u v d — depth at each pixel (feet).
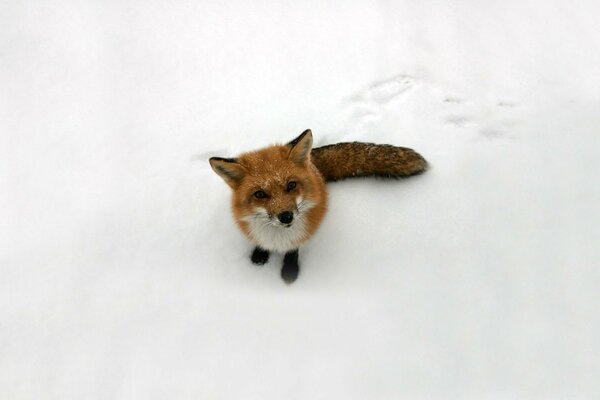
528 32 7.11
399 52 7.05
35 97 6.70
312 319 4.89
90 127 6.42
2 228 5.56
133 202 5.74
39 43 7.26
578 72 6.51
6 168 6.03
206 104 6.64
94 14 7.66
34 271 5.26
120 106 6.64
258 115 6.48
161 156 6.14
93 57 7.14
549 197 5.39
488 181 5.56
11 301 5.08
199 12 7.76
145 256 5.35
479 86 6.53
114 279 5.21
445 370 4.57
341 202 5.52
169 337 4.86
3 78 6.87
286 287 5.10
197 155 6.13
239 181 4.75
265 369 4.66
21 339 4.88
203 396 4.57
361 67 6.91
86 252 5.39
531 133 5.93
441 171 5.68
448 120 6.18
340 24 7.49
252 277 5.18
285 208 4.52
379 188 5.61
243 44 7.32
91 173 6.00
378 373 4.59
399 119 6.24
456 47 7.06
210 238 5.44
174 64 7.11
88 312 5.02
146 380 4.66
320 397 4.52
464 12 7.52
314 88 6.72
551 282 4.91
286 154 4.79
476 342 4.67
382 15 7.57
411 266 5.09
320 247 5.28
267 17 7.66
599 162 5.58
